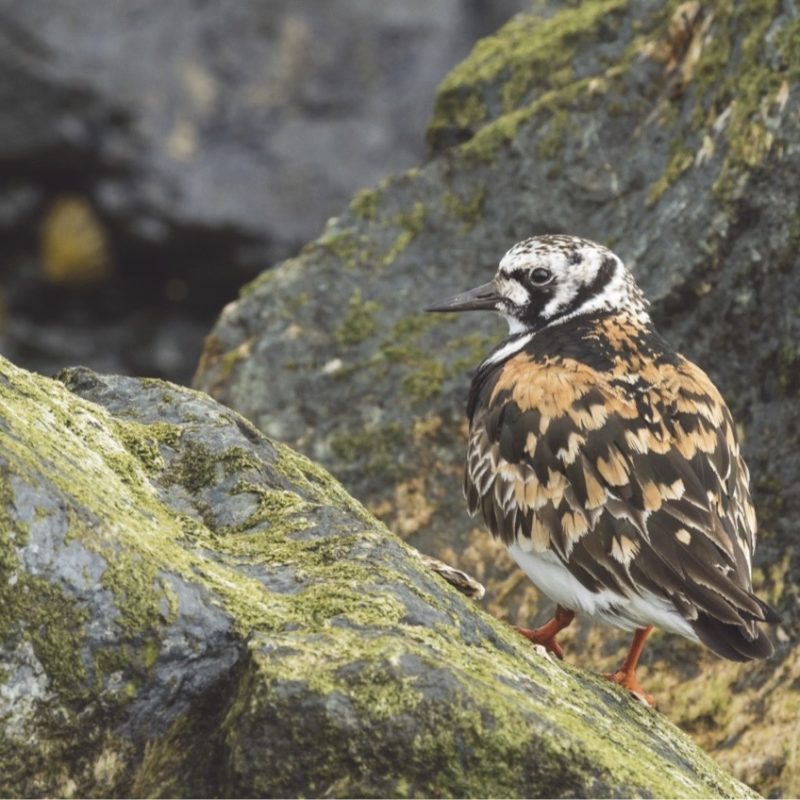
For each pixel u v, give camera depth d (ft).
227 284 75.25
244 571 24.22
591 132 43.86
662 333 40.06
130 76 73.56
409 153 76.84
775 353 38.09
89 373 29.78
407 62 77.97
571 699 24.53
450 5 79.30
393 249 45.29
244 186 74.18
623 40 45.80
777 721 35.83
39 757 21.53
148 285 75.72
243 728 20.99
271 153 74.95
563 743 21.38
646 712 27.71
